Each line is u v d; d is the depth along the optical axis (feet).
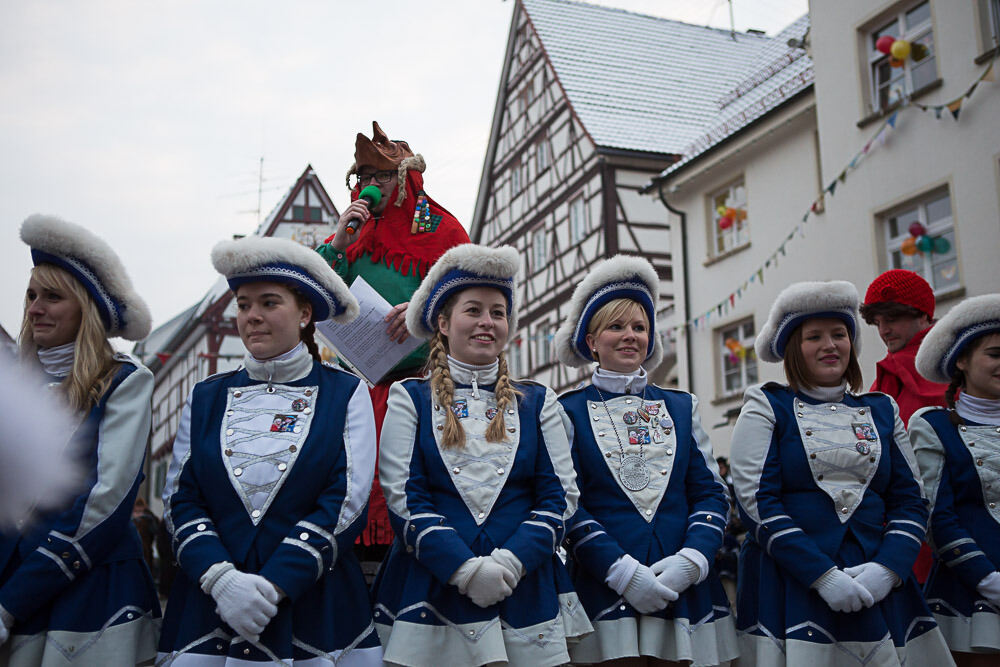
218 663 9.08
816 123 49.39
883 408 12.10
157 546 41.47
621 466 11.29
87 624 9.18
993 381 12.59
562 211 71.92
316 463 9.82
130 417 9.95
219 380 10.57
